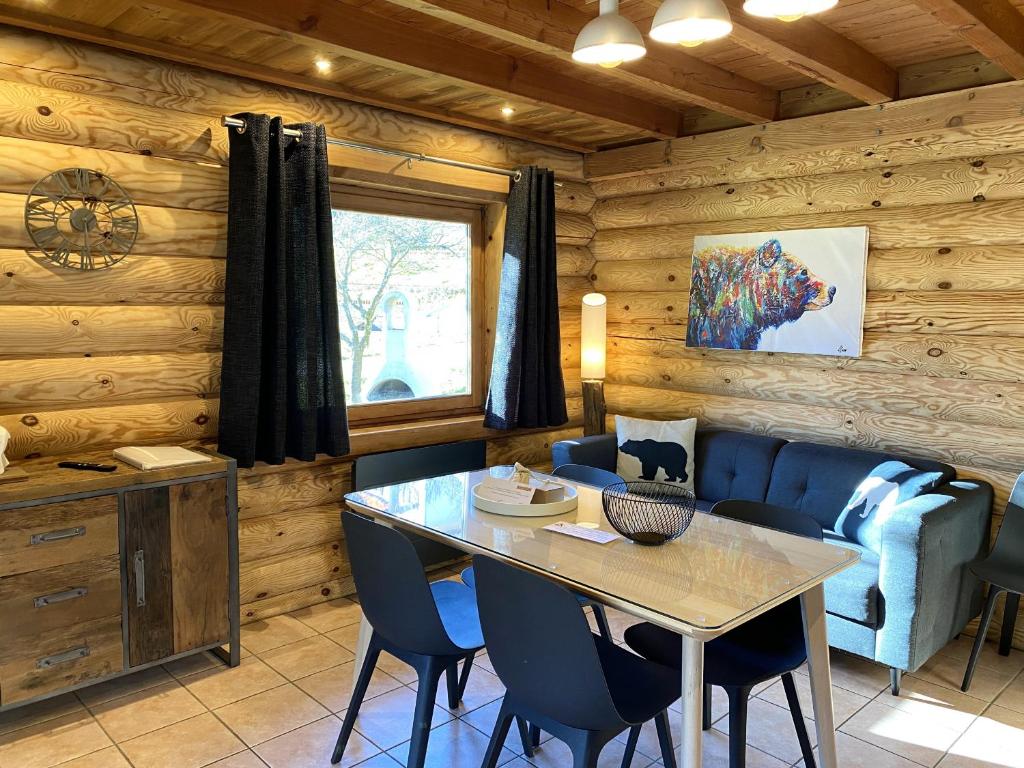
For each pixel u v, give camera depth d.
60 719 2.86
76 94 3.07
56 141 3.05
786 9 2.01
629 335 5.12
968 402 3.70
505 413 4.48
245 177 3.35
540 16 2.91
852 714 2.98
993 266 3.61
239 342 3.38
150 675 3.21
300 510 3.89
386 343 4.40
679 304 4.84
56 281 3.09
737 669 2.29
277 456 3.50
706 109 4.49
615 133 4.64
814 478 3.89
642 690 2.10
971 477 3.67
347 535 2.44
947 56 3.57
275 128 3.43
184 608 3.09
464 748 2.71
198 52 3.25
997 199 3.58
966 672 3.18
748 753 2.71
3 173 2.93
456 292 4.71
